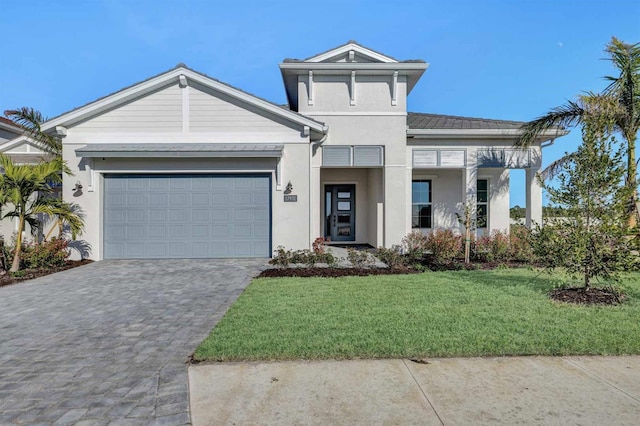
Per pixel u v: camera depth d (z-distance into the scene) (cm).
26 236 1270
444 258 1077
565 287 702
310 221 1150
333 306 596
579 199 632
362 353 414
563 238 639
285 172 1148
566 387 346
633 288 709
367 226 1575
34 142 1341
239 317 541
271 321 520
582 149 644
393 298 645
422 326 494
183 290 749
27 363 411
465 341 441
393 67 1231
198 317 571
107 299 686
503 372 376
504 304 600
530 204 1375
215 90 1141
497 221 1530
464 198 1380
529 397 329
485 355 413
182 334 498
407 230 1291
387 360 404
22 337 493
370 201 1523
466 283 771
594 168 623
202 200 1157
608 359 405
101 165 1134
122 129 1142
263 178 1163
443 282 782
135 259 1145
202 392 343
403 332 471
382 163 1262
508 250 1132
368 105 1263
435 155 1366
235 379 366
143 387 354
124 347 454
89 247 1127
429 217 1533
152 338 484
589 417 299
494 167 1378
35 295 723
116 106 1142
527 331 473
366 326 496
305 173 1149
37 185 988
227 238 1160
